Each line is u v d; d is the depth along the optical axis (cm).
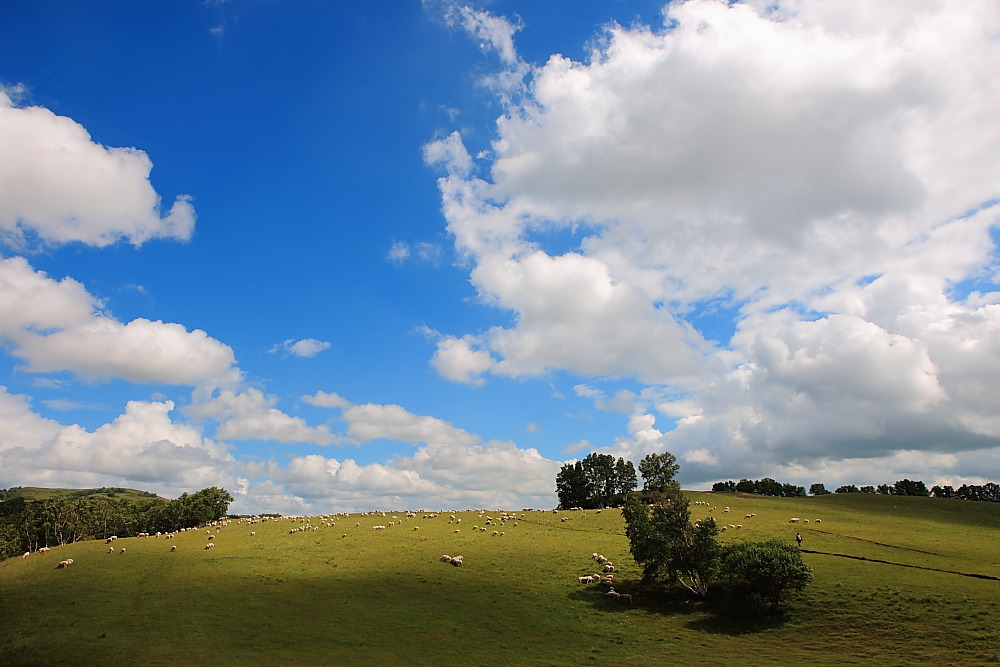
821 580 6303
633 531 6638
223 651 4528
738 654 4838
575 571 7300
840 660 4594
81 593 5981
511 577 7069
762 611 5778
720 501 14012
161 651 4488
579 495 16812
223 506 16412
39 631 4916
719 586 6400
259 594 6106
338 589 6444
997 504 14062
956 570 6538
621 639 5262
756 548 6062
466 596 6347
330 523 10944
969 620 5109
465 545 8700
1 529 14262
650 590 6619
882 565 6788
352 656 4531
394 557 7981
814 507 13200
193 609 5522
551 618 5772
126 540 9338
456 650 4797
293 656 4478
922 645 4759
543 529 10006
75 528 14262
